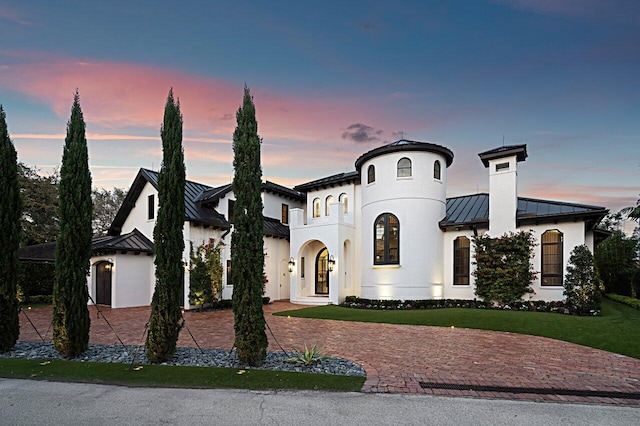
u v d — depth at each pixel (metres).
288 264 23.23
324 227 19.95
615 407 4.81
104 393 5.27
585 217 15.28
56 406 4.75
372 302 17.78
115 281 17.97
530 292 16.09
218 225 19.03
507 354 7.98
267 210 23.02
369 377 6.18
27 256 21.31
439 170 19.03
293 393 5.30
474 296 17.73
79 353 7.71
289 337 10.09
